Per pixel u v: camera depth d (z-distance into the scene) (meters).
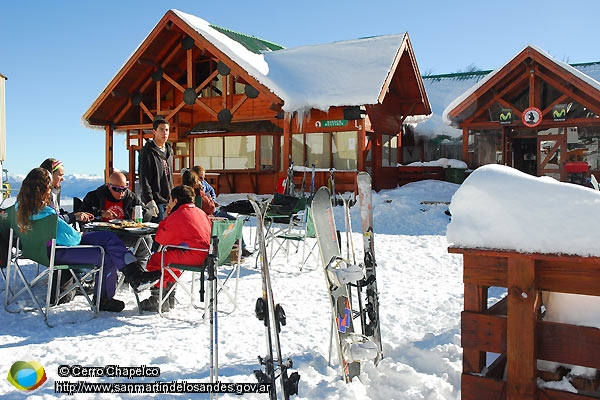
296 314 5.04
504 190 2.31
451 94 26.80
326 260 3.46
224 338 4.27
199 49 19.91
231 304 5.47
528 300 2.26
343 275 3.26
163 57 19.86
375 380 3.29
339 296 3.41
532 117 18.25
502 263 2.37
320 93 16.98
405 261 8.13
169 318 4.89
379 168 18.83
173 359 3.76
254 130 19.55
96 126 21.36
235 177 20.33
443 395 3.09
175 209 5.04
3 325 4.55
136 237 6.14
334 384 3.23
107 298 5.09
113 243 5.05
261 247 2.84
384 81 16.86
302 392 3.16
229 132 19.94
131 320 4.82
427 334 4.20
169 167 6.67
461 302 5.55
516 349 2.29
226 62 17.27
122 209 6.25
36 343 4.10
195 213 4.97
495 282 2.39
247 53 18.83
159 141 6.53
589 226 2.11
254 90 17.75
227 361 3.72
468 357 2.46
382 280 6.79
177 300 5.62
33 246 4.75
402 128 22.94
